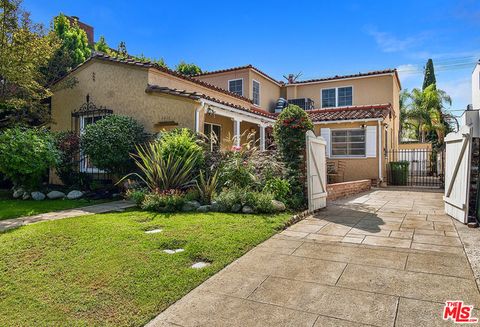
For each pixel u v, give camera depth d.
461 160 6.76
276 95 22.05
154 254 4.67
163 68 11.77
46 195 10.12
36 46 10.99
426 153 20.91
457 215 6.95
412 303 3.28
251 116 13.29
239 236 5.51
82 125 13.03
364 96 19.95
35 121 13.68
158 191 8.36
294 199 8.17
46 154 9.96
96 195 10.17
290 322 2.99
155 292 3.56
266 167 8.84
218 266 4.29
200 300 3.44
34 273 4.05
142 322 3.02
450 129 25.72
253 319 3.05
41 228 5.95
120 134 10.05
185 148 9.16
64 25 16.56
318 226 6.55
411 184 15.74
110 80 12.26
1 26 10.52
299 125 8.49
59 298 3.45
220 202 7.83
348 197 11.21
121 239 5.31
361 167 15.20
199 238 5.38
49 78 14.05
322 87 21.16
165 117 10.95
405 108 27.36
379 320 2.98
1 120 11.98
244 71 19.09
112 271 4.08
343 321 2.98
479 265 4.19
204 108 10.70
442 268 4.15
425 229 6.20
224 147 10.82
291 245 5.25
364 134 15.23
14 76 10.54
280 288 3.69
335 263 4.42
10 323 2.99
